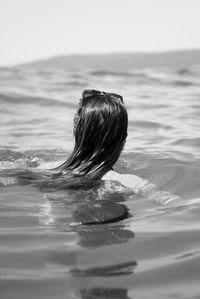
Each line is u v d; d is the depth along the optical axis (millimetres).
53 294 1272
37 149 3707
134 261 1503
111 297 1258
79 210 2107
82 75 13133
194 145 3766
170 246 1644
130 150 3543
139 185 2443
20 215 2031
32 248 1622
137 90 9117
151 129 4707
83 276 1383
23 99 7016
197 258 1524
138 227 1865
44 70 17109
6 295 1270
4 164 2932
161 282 1350
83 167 2473
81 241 1690
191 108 6297
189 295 1268
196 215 2043
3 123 5180
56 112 6031
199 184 2646
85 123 2418
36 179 2492
